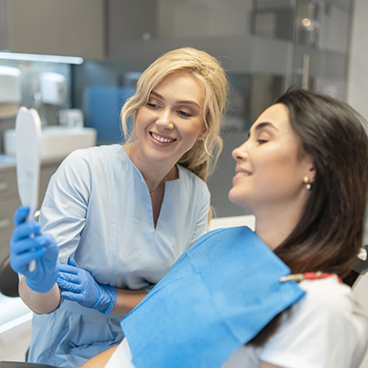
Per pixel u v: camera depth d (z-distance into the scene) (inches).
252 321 23.3
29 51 104.0
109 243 43.6
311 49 117.5
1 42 100.6
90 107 137.3
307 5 112.7
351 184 25.1
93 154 43.6
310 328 22.5
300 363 22.3
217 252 30.1
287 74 109.5
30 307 36.6
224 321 24.4
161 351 26.7
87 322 45.0
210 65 41.9
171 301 28.9
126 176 43.9
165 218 46.6
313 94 26.3
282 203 26.4
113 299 42.8
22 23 101.2
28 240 25.2
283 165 25.5
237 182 27.6
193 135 41.9
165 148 41.4
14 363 32.6
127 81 126.1
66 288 37.9
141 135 41.8
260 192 26.3
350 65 146.4
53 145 114.3
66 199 41.3
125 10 120.5
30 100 126.5
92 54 121.3
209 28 106.7
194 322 25.9
